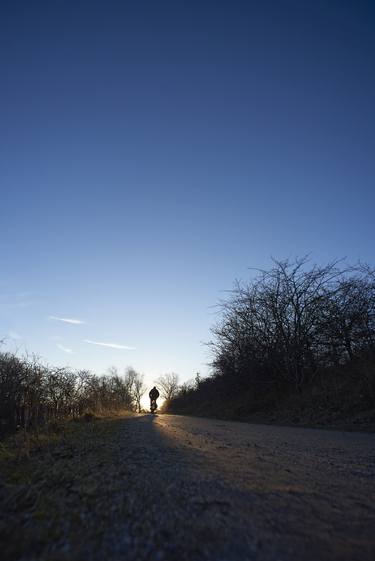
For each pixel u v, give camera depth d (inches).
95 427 525.3
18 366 551.2
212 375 1362.0
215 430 539.5
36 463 274.1
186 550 128.0
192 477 216.7
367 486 212.5
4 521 160.1
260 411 948.0
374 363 746.2
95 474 227.1
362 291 860.6
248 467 250.2
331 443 396.5
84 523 152.3
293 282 962.7
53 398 595.2
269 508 167.8
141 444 347.6
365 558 124.8
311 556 125.1
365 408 639.1
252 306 1018.7
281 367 971.9
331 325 885.8
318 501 180.1
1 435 459.2
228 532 141.6
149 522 151.0
